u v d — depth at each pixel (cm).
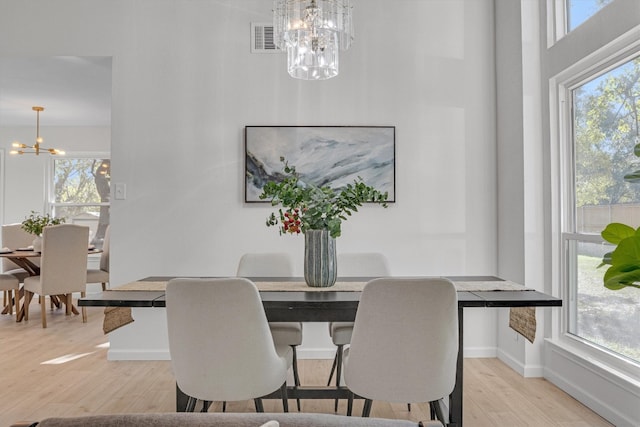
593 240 266
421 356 176
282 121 361
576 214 290
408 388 179
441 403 233
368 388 181
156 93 359
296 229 232
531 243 314
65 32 359
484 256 361
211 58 361
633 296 234
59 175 668
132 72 359
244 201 358
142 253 356
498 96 360
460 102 364
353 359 182
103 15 360
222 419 77
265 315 198
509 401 270
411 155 362
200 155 359
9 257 479
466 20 366
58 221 533
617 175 247
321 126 360
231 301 174
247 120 361
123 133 357
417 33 365
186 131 359
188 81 360
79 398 276
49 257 461
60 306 566
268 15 363
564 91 300
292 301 196
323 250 230
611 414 238
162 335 355
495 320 363
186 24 361
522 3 320
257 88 361
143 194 357
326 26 250
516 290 221
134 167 357
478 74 365
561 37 300
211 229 358
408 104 364
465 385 297
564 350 283
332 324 269
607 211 256
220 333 177
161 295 208
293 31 254
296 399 260
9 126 661
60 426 76
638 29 221
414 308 173
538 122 317
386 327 175
